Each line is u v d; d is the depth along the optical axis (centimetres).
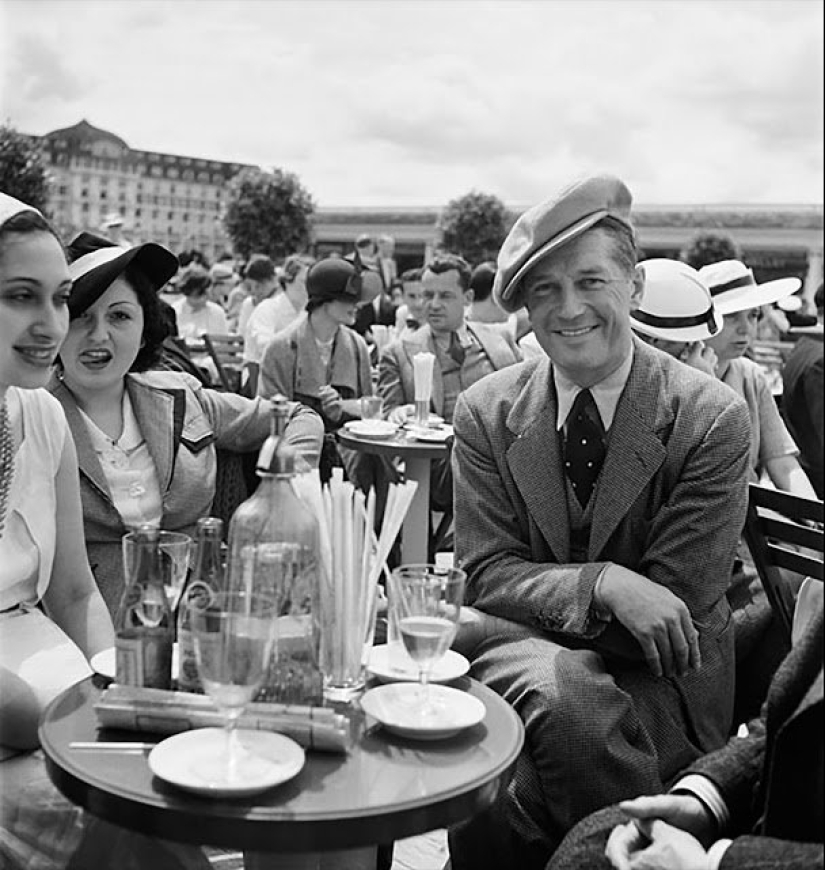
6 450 181
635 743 179
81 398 227
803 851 126
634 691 191
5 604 186
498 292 202
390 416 434
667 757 189
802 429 166
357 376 462
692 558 191
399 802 117
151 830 115
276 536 134
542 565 196
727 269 318
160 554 141
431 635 135
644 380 198
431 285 446
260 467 135
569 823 172
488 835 177
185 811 114
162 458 232
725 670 201
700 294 282
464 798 121
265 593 133
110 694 135
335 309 445
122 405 233
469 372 452
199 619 119
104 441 227
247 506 136
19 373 174
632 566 201
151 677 139
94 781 120
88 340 219
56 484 192
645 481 193
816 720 128
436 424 416
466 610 200
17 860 156
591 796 172
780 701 133
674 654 182
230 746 124
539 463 200
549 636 198
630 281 197
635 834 146
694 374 201
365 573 148
